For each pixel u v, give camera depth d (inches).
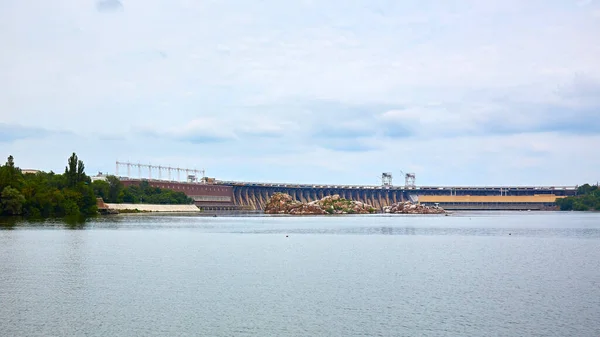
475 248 6446.9
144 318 3021.7
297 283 3976.4
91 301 3390.7
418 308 3240.7
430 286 3880.4
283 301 3408.0
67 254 5531.5
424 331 2802.7
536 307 3267.7
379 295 3582.7
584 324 2918.3
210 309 3211.1
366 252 5935.0
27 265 4768.7
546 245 6894.7
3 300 3415.4
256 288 3789.4
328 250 6117.1
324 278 4185.5
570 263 5073.8
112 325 2893.7
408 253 5851.4
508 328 2849.4
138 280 4065.0
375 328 2851.9
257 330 2815.0
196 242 7007.9
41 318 3014.3
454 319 3014.3
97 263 4906.5
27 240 6904.5
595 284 3969.0
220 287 3818.9
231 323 2930.6
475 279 4170.8
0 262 4940.9
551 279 4178.2
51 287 3796.8
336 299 3464.6
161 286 3843.5
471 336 2728.8
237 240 7386.8
